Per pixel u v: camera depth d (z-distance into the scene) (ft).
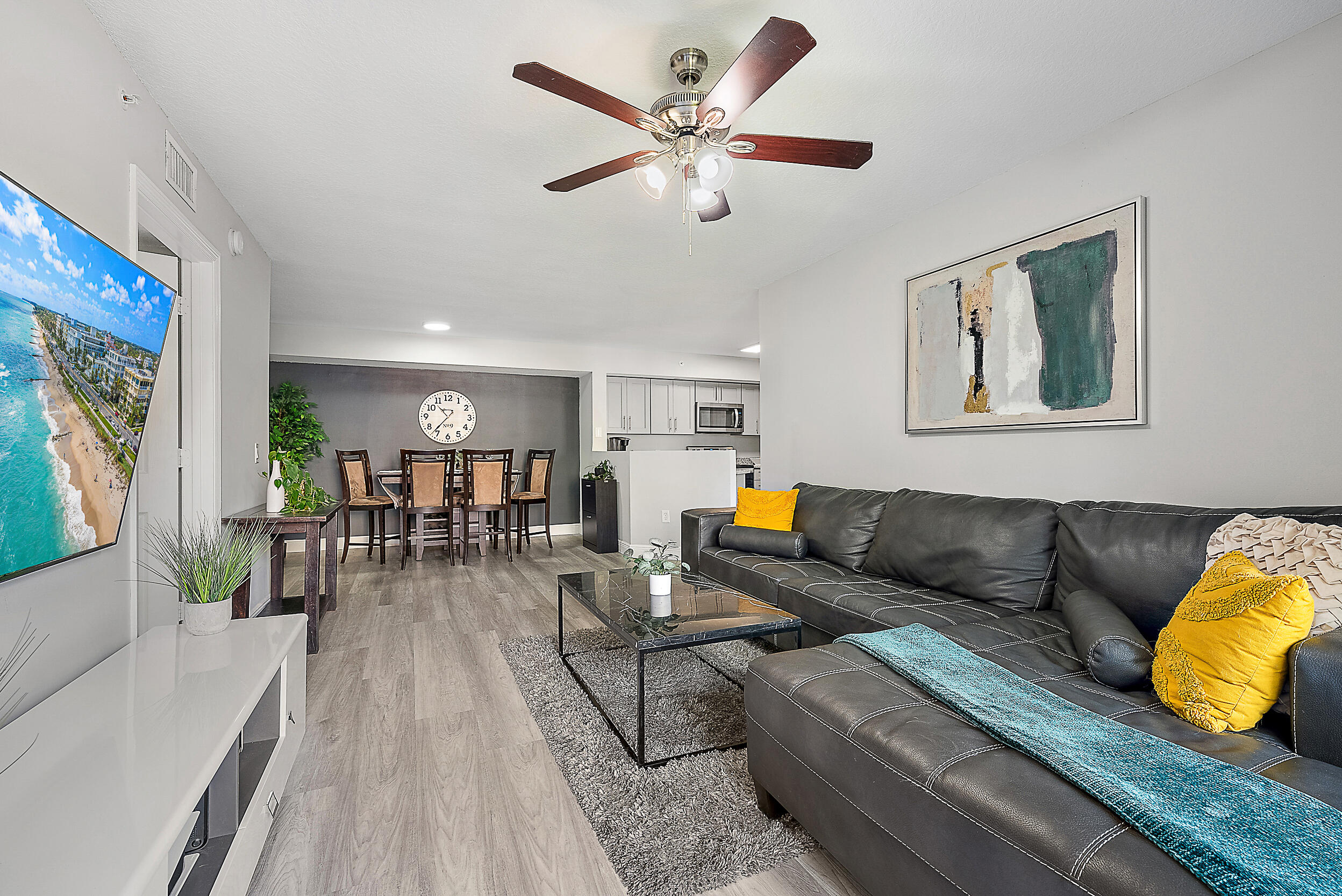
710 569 12.29
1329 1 5.85
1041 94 7.34
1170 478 7.43
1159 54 6.61
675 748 6.97
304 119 7.63
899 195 10.18
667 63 6.63
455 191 9.77
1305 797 3.29
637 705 7.78
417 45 6.25
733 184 9.73
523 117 7.61
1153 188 7.57
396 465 22.95
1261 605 4.25
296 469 13.88
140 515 8.41
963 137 8.33
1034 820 3.29
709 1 5.68
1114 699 4.89
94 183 5.79
